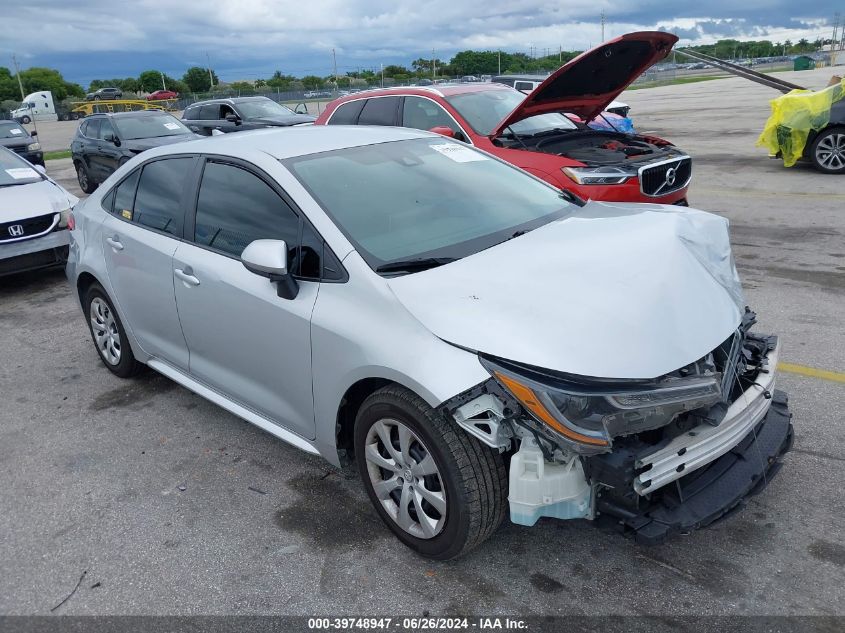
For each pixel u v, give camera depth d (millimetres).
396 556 3039
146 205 4340
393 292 2863
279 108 18125
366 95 8867
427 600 2771
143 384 5047
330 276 3107
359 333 2885
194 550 3166
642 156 7113
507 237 3340
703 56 9930
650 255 3004
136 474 3838
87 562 3131
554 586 2793
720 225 3539
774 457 2865
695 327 2697
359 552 3080
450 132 7570
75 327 6445
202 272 3699
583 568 2881
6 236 7141
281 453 3973
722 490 2684
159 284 4074
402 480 2957
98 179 14633
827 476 3332
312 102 50812
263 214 3480
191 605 2832
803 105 11133
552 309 2656
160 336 4336
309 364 3162
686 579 2775
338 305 3020
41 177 8312
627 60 7098
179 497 3590
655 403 2418
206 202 3854
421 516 2885
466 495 2670
